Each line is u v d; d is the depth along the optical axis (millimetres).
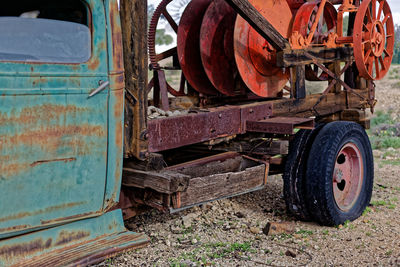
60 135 2896
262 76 5594
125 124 3320
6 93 2658
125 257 3609
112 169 3195
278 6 5422
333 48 5480
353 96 6000
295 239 4195
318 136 4504
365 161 4984
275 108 4668
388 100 16656
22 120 2736
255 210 5074
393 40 6012
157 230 4309
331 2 6023
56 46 2867
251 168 4125
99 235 3293
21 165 2770
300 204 4504
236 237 4223
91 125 3020
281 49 4738
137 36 3154
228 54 5781
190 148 4566
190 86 6246
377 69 5711
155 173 3367
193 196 3557
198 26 5973
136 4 3154
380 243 4160
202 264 3562
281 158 4617
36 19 2797
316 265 3646
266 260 3701
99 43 3029
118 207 3570
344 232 4422
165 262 3570
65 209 3033
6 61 2656
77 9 2955
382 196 5805
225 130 4027
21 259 2893
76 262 2980
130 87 3248
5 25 2688
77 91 2926
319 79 6051
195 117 3707
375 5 5453
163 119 3445
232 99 6094
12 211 2799
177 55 6070
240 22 5195
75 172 3014
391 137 10609
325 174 4340
